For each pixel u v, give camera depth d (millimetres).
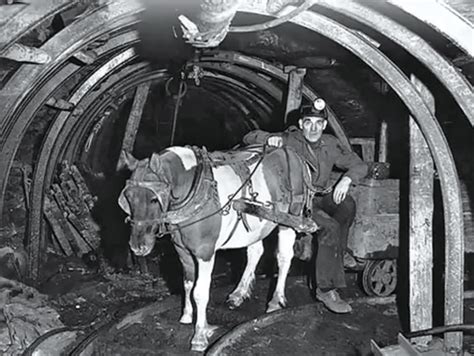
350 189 6402
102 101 8812
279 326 5648
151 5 3871
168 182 4469
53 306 6500
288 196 5488
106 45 5898
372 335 5566
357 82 7852
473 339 5309
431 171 4820
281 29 6434
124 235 9195
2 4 3342
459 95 3885
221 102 12367
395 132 7891
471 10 3371
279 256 6051
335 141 5910
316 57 7258
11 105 4090
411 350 4137
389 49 5629
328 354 5074
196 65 7320
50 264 8188
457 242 4516
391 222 6422
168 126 14375
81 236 8844
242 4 3660
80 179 9422
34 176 7328
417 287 4883
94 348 4965
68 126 7617
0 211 6316
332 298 6094
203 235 4785
